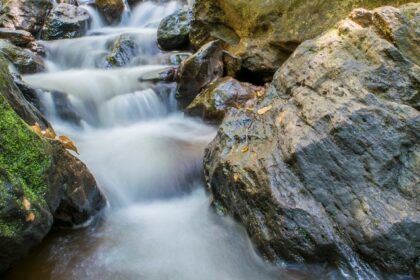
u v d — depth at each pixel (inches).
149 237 152.4
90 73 308.2
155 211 173.0
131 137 235.0
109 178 181.3
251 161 148.9
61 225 151.8
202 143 219.5
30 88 227.5
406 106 133.9
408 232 117.6
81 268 134.1
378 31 161.2
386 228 118.6
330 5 247.1
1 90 148.6
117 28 474.9
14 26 386.6
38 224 118.6
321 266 128.5
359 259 123.4
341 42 168.4
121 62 337.7
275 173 138.8
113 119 263.7
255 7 282.7
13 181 110.9
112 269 134.2
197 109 249.8
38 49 350.9
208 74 268.2
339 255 124.6
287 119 154.9
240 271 135.2
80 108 255.6
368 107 134.9
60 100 245.3
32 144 123.6
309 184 133.2
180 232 156.3
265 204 137.0
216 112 238.8
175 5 494.9
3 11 395.2
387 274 120.6
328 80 156.8
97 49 362.6
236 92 245.4
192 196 186.4
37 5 412.8
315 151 134.8
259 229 137.7
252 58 291.0
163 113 280.7
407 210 120.1
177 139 228.8
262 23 283.0
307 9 257.0
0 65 160.4
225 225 158.4
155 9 499.8
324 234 125.4
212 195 168.7
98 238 150.4
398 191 125.3
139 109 272.5
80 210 148.7
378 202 124.2
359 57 155.9
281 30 271.9
